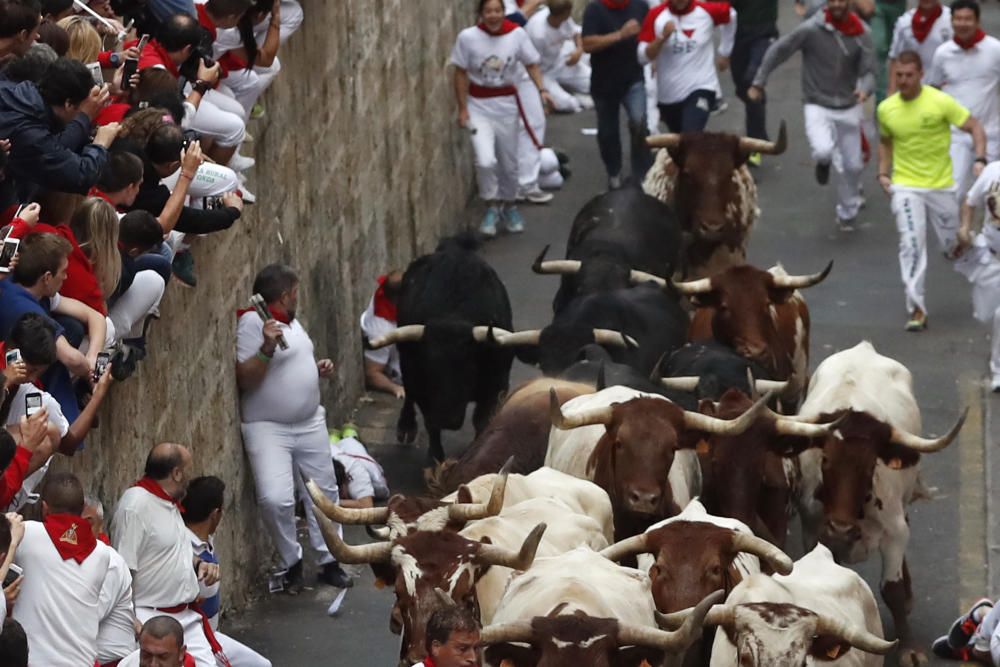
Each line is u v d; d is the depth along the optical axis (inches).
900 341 1227.2
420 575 607.5
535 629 561.3
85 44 711.1
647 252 1088.2
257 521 927.0
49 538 567.2
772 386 869.8
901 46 1461.6
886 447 787.4
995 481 1038.4
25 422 551.8
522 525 676.1
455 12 1496.1
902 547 821.2
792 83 1791.3
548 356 951.6
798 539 961.5
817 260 1368.1
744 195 1149.7
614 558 650.8
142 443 746.8
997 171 1111.6
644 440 716.7
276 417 894.4
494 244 1412.4
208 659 678.5
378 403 1159.6
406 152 1312.7
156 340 765.3
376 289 1186.6
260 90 887.7
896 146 1231.5
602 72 1465.3
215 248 860.0
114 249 636.7
